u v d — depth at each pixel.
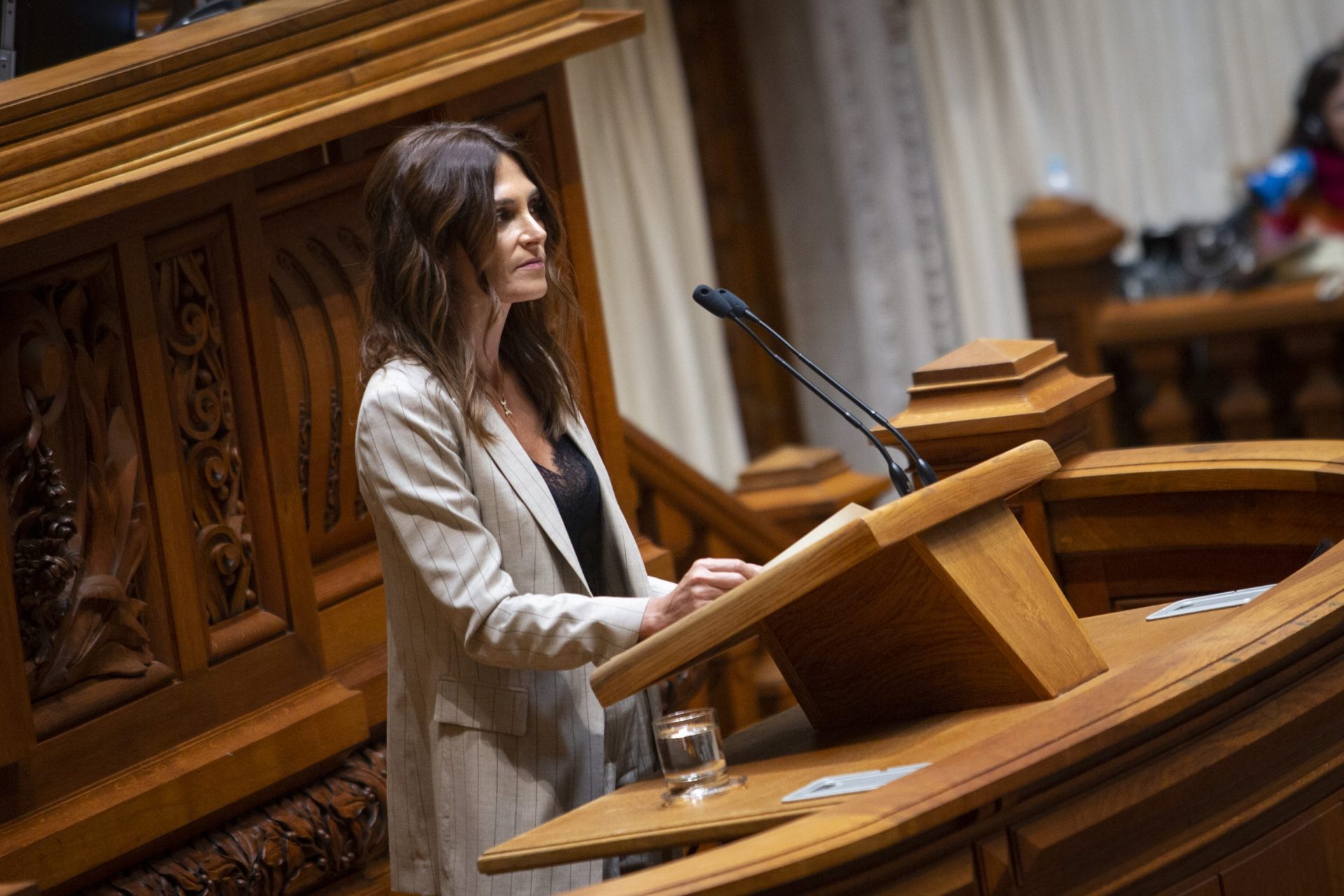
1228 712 7.77
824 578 7.38
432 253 8.97
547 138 13.28
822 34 27.12
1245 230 26.70
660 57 25.81
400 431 8.77
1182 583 11.67
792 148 27.73
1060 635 8.11
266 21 11.44
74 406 10.30
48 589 10.12
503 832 8.92
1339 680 8.20
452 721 9.00
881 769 7.44
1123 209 29.59
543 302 9.77
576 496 9.52
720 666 16.50
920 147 27.55
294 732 11.12
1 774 9.83
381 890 11.55
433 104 11.93
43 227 9.81
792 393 28.62
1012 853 7.06
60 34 11.91
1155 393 26.00
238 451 11.28
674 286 25.83
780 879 6.38
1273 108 29.27
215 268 11.17
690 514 16.75
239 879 10.79
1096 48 29.23
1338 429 24.78
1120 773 7.40
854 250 27.64
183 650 10.78
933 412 12.20
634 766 9.84
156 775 10.47
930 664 8.22
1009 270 27.83
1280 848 7.90
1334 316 24.53
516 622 8.52
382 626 12.27
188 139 10.82
